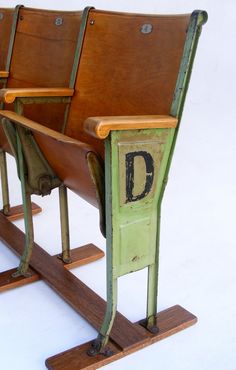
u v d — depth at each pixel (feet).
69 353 6.38
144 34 6.44
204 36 18.30
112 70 6.86
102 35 7.15
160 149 5.77
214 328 7.06
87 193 6.55
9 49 9.32
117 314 7.06
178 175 12.84
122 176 5.59
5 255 8.91
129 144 5.48
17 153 7.29
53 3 16.03
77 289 7.68
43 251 8.67
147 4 17.43
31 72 8.71
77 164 6.03
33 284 8.04
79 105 7.38
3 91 7.02
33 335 6.89
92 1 16.58
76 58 7.51
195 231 9.85
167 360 6.42
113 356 6.34
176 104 5.77
